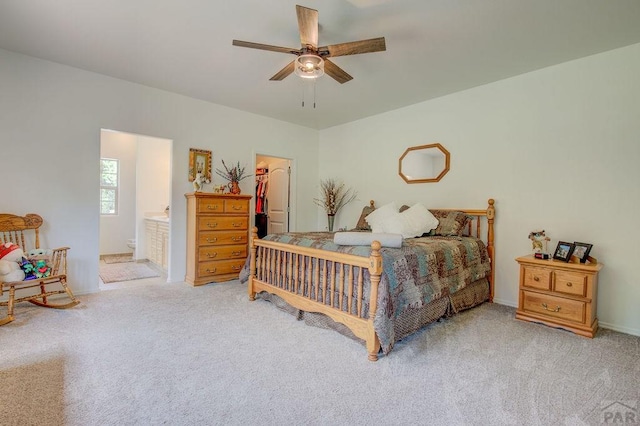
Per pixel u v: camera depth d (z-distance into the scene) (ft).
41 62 10.38
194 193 12.89
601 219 9.37
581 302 8.59
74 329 8.36
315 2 7.09
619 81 9.06
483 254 11.22
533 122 10.68
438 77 11.21
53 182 10.70
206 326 8.75
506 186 11.33
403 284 7.62
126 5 7.36
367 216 13.05
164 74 11.39
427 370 6.61
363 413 5.22
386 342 6.74
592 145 9.52
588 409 5.39
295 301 9.27
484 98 11.87
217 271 13.58
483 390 5.91
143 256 18.84
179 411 5.15
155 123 12.82
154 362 6.72
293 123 17.67
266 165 20.61
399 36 8.50
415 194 14.16
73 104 11.00
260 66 10.65
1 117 9.77
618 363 6.99
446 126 13.03
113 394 5.55
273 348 7.48
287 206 18.33
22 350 7.13
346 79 9.09
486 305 11.18
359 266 7.36
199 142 14.11
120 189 20.90
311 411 5.24
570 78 9.91
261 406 5.34
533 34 8.35
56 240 10.81
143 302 10.77
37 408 5.11
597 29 8.09
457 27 8.05
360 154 16.69
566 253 9.19
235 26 8.21
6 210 9.89
